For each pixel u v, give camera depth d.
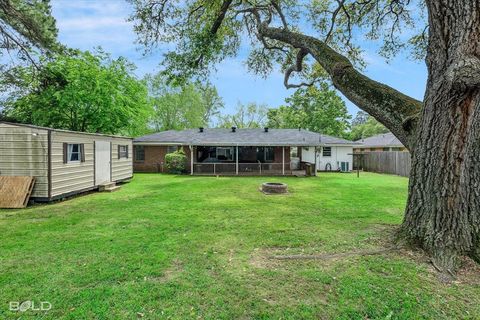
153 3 6.87
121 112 17.00
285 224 5.62
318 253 3.90
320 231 5.05
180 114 33.16
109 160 11.95
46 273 3.34
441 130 3.37
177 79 7.54
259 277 3.20
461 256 3.29
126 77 17.86
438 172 3.44
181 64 7.33
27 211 7.06
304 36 5.72
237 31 8.14
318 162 21.20
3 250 4.15
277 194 9.62
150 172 18.97
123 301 2.71
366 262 3.47
